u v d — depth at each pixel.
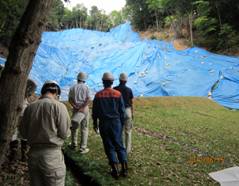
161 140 8.68
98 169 5.80
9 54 2.79
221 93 18.84
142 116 12.36
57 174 3.38
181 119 12.35
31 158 3.41
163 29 42.25
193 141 8.93
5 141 2.76
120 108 5.64
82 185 5.27
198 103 16.19
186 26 37.09
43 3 2.81
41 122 3.38
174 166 6.45
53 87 3.61
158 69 22.20
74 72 22.02
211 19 33.09
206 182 5.64
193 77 20.41
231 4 32.41
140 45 25.72
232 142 9.18
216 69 21.44
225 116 14.06
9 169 5.39
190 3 35.38
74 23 57.34
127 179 5.50
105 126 5.50
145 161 6.62
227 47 31.06
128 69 22.66
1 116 2.73
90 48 27.23
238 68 21.78
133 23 46.59
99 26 57.97
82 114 6.58
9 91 2.73
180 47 32.94
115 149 5.58
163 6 39.53
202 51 26.39
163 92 19.20
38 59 22.59
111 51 25.62
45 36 33.75
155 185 5.34
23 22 2.80
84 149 6.73
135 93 18.97
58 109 3.42
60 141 3.46
